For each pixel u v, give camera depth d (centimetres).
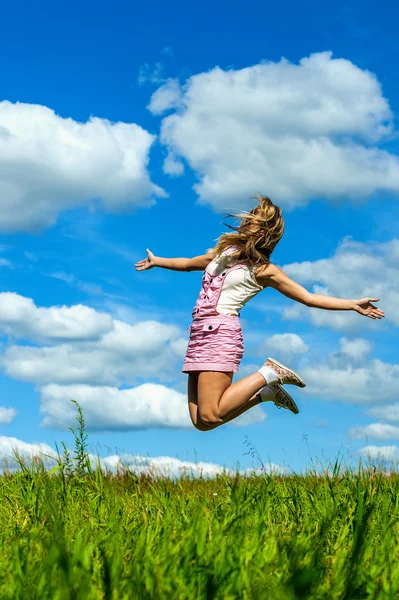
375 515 387
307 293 523
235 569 246
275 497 439
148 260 587
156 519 381
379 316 513
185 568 250
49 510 372
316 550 268
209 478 706
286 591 217
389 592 239
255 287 525
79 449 518
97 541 306
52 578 238
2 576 255
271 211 531
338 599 236
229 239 528
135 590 228
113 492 510
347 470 505
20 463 495
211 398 509
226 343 509
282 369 518
